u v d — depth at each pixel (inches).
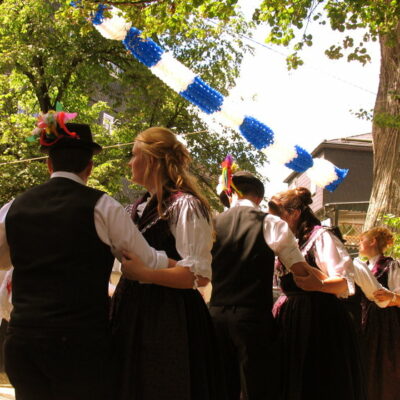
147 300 105.3
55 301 92.7
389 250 260.5
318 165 151.4
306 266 135.9
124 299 107.3
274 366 134.8
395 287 198.1
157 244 108.5
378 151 343.9
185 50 743.7
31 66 673.6
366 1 289.1
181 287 102.4
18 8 661.3
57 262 94.0
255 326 132.0
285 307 149.6
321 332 144.3
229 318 133.5
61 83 689.6
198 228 105.6
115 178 647.1
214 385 108.7
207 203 110.5
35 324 92.0
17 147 621.6
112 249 99.8
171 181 111.3
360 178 1087.6
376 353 193.5
